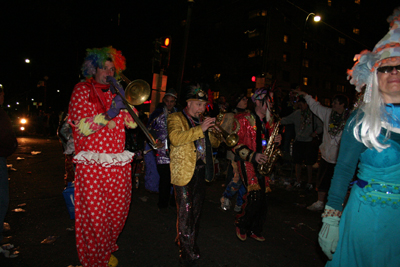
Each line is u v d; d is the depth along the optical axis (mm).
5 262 2490
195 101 2547
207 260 2717
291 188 5711
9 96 31672
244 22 30359
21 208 3885
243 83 28641
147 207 4199
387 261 1366
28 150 10102
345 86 38750
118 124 2273
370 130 1343
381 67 1349
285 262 2732
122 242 3020
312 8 32750
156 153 3869
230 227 3574
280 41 29938
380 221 1367
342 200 1441
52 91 31734
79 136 2129
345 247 1470
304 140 5566
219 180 6340
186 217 2432
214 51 21219
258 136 2994
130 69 24578
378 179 1395
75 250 2764
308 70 33812
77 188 2148
